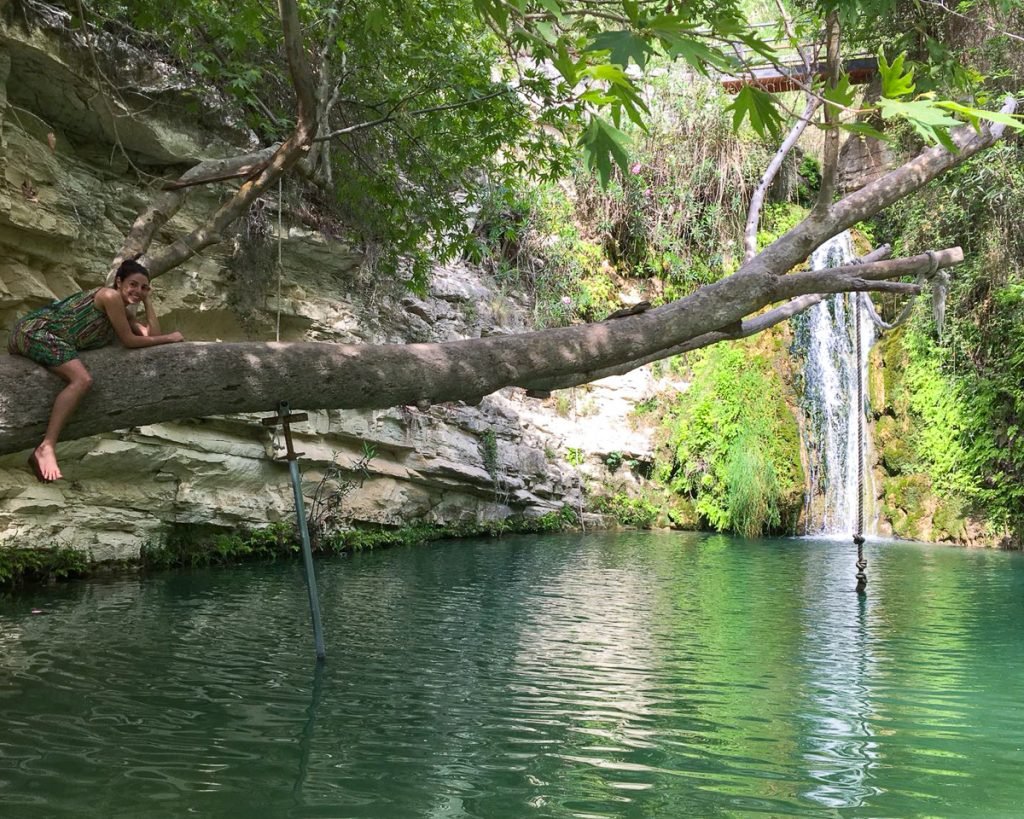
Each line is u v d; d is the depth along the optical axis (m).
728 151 22.91
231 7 8.45
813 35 5.56
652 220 22.95
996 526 18.72
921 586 11.86
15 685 5.83
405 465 15.80
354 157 10.49
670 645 7.84
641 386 21.84
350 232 13.44
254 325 13.28
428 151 10.55
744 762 4.74
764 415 20.25
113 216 11.19
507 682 6.38
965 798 4.25
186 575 11.16
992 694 6.33
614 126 3.20
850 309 21.77
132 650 6.96
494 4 3.13
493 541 16.61
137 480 11.52
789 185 23.66
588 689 6.25
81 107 10.55
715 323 5.05
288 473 13.66
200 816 3.80
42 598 9.17
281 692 5.91
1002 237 18.45
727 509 20.03
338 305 14.68
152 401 4.09
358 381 4.39
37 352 4.02
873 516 20.73
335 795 4.09
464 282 18.83
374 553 14.24
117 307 4.23
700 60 2.67
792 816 3.97
